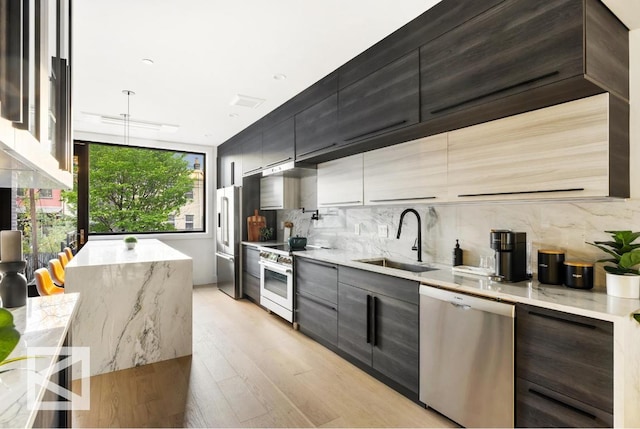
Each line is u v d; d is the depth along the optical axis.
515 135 1.83
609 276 1.63
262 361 2.85
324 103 3.10
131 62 2.77
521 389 1.62
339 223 3.88
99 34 2.35
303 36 2.40
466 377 1.85
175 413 2.10
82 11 2.08
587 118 1.58
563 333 1.47
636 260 1.58
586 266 1.75
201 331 3.55
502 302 1.69
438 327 2.01
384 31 2.36
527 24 1.63
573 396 1.44
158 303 2.87
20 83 0.62
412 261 2.89
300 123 3.48
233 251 4.93
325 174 3.42
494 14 1.76
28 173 1.02
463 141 2.09
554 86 1.54
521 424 1.62
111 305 2.71
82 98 3.59
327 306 3.07
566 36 1.49
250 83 3.24
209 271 6.04
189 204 6.02
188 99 3.65
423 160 2.36
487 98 1.79
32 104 0.80
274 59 2.75
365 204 2.88
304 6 2.06
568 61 1.48
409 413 2.11
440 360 2.00
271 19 2.19
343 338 2.86
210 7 2.06
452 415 1.94
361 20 2.21
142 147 5.47
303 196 4.55
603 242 1.75
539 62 1.58
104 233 5.36
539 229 2.09
